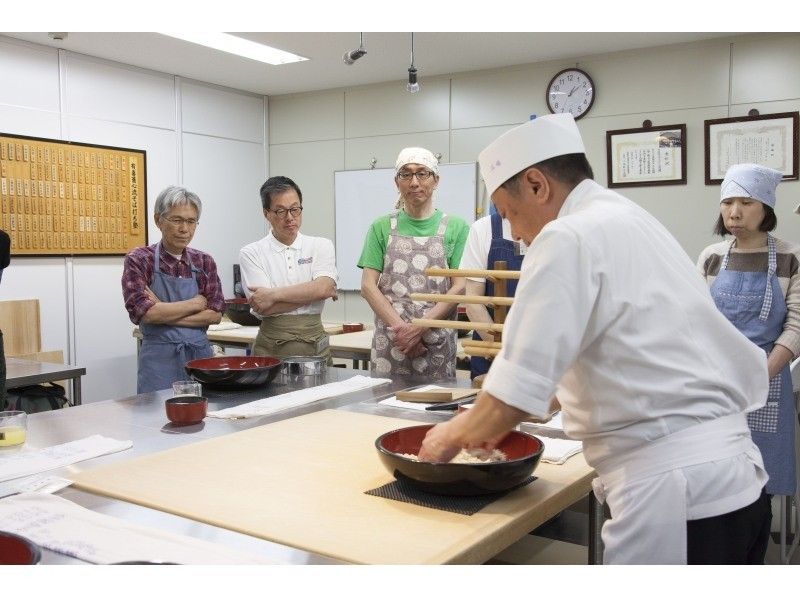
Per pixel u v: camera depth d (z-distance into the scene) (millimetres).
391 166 5852
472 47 4781
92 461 1619
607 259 1205
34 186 4613
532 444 1497
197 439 1809
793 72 4363
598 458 1329
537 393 1168
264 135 6414
